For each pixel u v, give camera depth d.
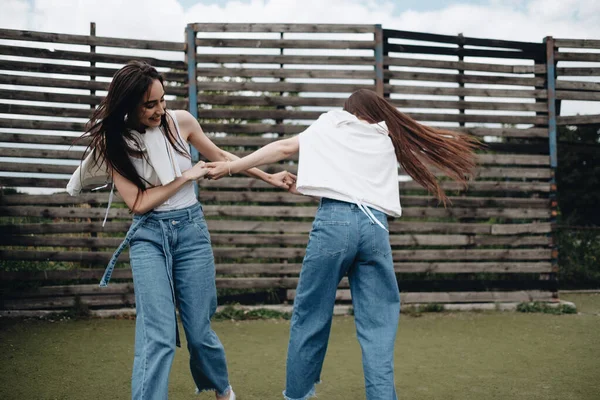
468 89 5.60
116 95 2.16
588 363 3.78
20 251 4.85
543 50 5.75
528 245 6.20
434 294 5.60
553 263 5.74
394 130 2.51
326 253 2.31
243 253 5.27
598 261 6.98
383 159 2.42
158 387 2.15
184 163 2.44
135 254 2.32
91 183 2.52
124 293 5.12
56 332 4.44
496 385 3.31
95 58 5.00
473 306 5.59
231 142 5.27
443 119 5.55
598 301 6.03
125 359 3.76
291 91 5.36
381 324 2.32
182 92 5.25
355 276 2.40
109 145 2.26
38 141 4.86
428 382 3.37
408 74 5.49
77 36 4.97
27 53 4.84
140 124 2.29
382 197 2.37
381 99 2.55
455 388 3.25
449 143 2.58
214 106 5.59
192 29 5.21
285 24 5.30
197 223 2.42
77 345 4.08
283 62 5.30
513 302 5.69
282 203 5.63
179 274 2.39
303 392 2.45
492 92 5.64
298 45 5.34
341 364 3.76
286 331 4.70
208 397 3.09
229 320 5.07
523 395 3.13
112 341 4.21
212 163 2.46
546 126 5.78
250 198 5.29
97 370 3.51
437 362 3.81
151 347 2.19
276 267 5.32
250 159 2.48
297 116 5.35
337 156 2.38
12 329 4.47
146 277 2.27
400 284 5.68
